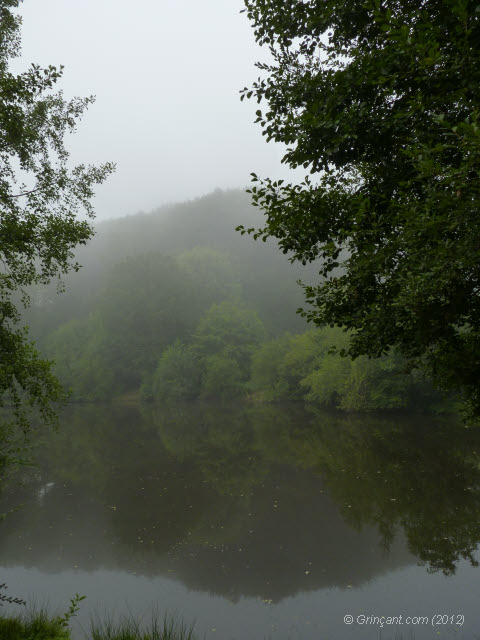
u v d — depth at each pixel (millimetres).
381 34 4285
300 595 8969
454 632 7336
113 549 11641
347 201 4523
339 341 33656
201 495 15898
